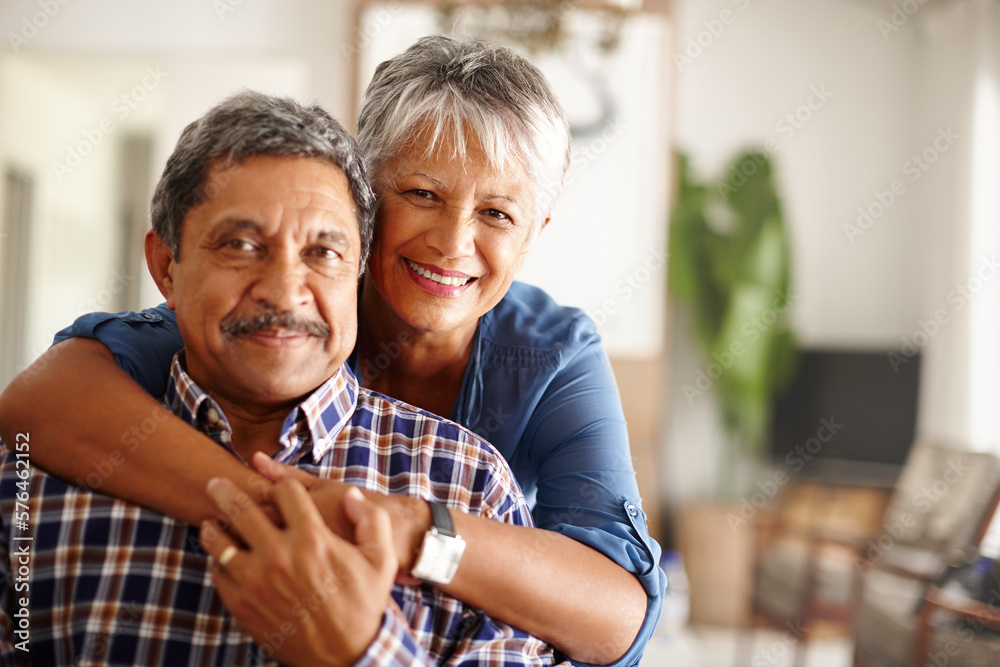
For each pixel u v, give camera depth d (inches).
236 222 34.0
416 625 35.0
